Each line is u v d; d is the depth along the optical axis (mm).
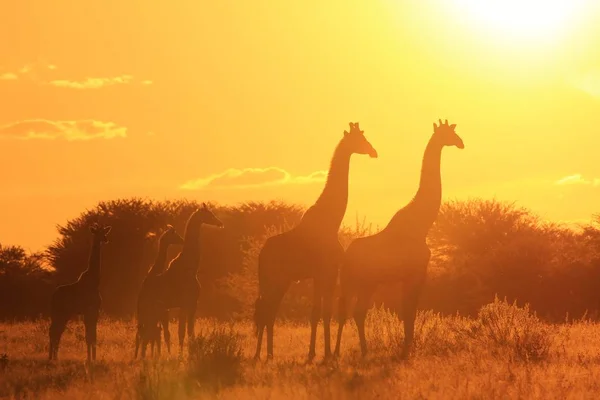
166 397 43875
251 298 153750
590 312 158375
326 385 43969
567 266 165250
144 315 65750
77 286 65188
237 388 45188
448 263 178500
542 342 59000
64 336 87125
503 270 163500
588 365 51625
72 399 44125
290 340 78312
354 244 65375
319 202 64438
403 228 64188
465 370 49250
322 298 64125
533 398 39844
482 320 66875
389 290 137875
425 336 66375
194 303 68812
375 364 56062
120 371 52156
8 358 63969
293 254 62750
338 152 65375
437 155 65625
